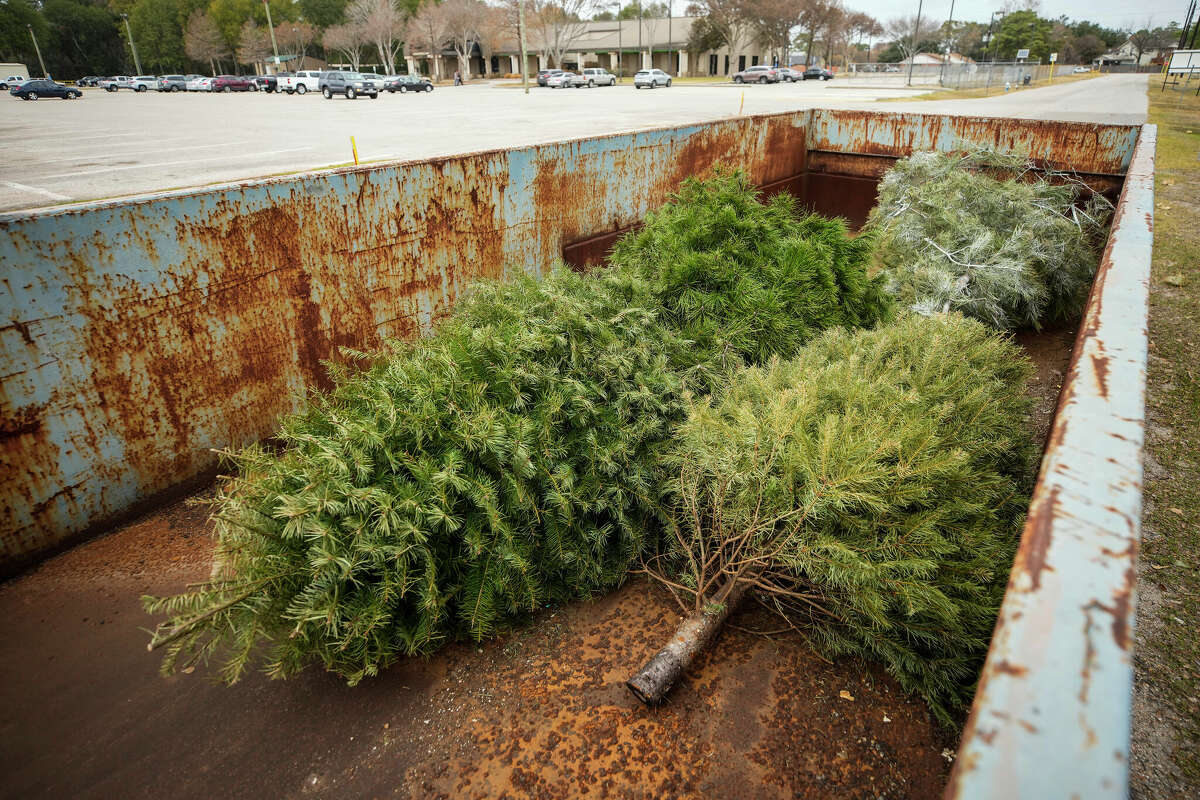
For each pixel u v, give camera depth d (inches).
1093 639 26.8
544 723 89.7
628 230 238.4
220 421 135.0
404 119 901.2
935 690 88.0
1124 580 29.0
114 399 118.6
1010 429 112.3
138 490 126.0
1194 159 447.8
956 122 312.7
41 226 103.8
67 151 567.8
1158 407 150.9
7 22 3149.6
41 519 114.5
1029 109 852.6
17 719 89.7
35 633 103.0
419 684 96.7
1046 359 210.1
